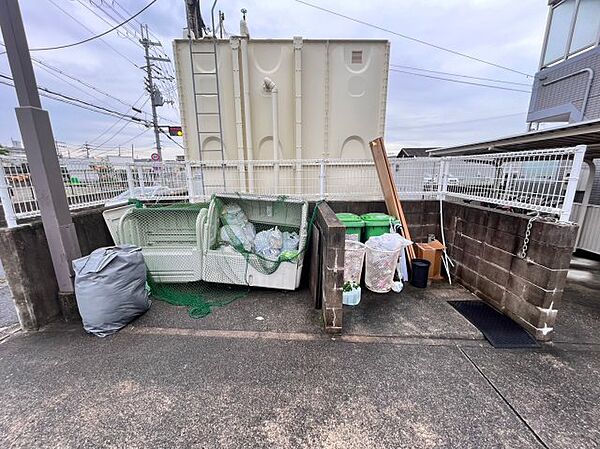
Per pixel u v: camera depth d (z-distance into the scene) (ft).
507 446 4.36
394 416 4.90
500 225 8.50
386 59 12.66
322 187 12.33
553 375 5.92
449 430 4.64
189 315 8.35
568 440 4.47
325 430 4.64
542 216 7.41
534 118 16.57
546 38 15.90
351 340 7.14
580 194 15.37
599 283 11.16
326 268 7.38
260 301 9.29
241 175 13.33
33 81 6.93
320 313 8.51
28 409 5.06
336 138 13.30
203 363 6.26
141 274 8.20
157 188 12.89
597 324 7.99
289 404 5.15
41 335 7.36
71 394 5.40
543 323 7.06
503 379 5.80
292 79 12.73
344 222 10.78
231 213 10.97
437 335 7.37
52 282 7.99
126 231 9.98
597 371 6.06
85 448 4.33
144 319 8.13
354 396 5.34
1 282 11.78
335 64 12.59
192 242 11.18
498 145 11.59
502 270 8.47
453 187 11.59
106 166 11.25
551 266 6.77
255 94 12.79
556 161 6.84
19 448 4.34
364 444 4.40
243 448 4.33
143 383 5.66
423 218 12.24
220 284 10.34
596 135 8.57
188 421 4.80
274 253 9.86
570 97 14.33
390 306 9.00
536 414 4.95
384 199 12.26
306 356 6.50
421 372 5.99
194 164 12.81
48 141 7.29
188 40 12.21
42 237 7.74
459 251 10.80
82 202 10.02
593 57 13.10
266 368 6.10
